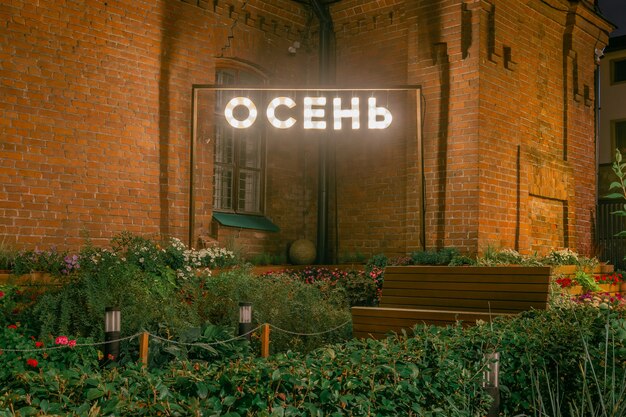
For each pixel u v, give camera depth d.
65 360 4.70
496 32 11.65
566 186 13.79
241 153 12.91
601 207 18.25
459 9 11.48
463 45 11.43
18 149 9.08
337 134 13.20
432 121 11.74
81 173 9.75
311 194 13.56
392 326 6.34
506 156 11.81
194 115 10.67
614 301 4.77
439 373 3.21
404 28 12.25
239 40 12.27
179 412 2.32
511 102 11.99
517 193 12.05
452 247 11.19
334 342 7.31
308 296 7.83
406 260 11.07
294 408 2.47
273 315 7.00
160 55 10.88
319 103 11.46
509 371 3.93
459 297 6.73
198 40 11.51
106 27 10.14
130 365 2.76
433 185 11.66
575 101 14.38
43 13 9.40
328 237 13.18
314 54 13.55
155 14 10.82
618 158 3.94
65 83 9.62
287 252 13.17
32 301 6.61
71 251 9.55
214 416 2.30
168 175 10.88
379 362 3.04
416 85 11.02
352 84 12.96
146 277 7.07
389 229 12.33
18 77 9.12
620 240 17.70
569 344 4.17
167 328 5.61
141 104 10.58
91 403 2.42
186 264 9.41
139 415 2.33
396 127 12.30
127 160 10.34
